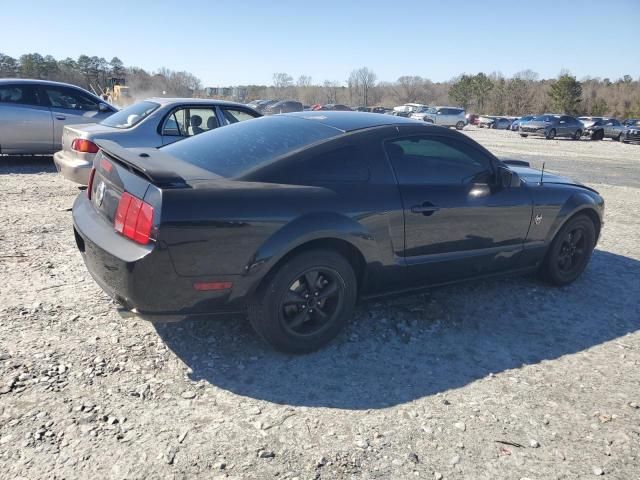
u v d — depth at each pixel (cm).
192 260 271
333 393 284
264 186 294
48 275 416
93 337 323
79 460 221
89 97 976
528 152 1888
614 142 3191
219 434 245
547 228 427
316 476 222
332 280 320
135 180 282
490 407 279
